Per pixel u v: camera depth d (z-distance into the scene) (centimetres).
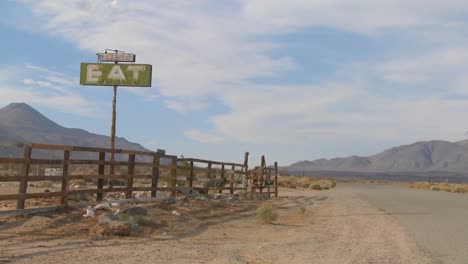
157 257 977
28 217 1308
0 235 1102
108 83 2473
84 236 1175
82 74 2498
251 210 2283
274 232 1521
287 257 1055
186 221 1609
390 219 1969
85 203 1568
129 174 1814
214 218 1806
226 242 1263
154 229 1362
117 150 1727
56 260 889
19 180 1312
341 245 1247
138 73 2459
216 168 2723
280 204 2778
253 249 1148
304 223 1800
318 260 1026
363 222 1844
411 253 1134
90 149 1588
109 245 1080
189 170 2398
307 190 5456
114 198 1938
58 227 1248
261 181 3362
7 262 847
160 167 2044
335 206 2678
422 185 7606
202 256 1017
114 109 2434
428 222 1864
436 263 1012
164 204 1844
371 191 5275
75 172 3881
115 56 2488
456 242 1322
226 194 2805
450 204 3045
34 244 1033
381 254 1113
